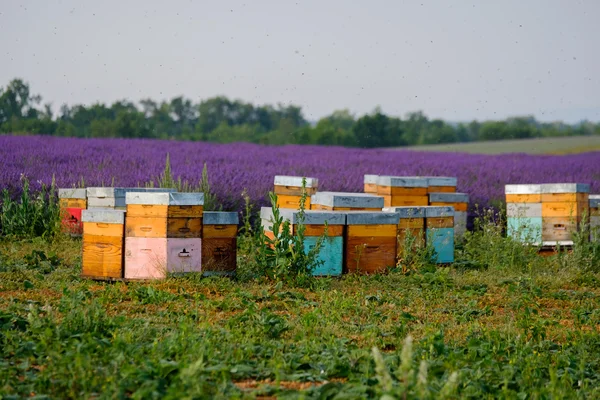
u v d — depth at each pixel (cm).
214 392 696
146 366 727
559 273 1605
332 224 1466
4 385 704
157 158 3039
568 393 751
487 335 966
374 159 3894
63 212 1891
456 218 2142
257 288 1294
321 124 9931
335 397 670
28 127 7200
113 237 1341
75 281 1328
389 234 1526
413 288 1357
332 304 1164
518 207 1955
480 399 738
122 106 8625
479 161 4175
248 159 3319
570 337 1006
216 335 885
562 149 8188
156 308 1099
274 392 712
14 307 1025
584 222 1886
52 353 740
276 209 1397
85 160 2794
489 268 1644
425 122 10950
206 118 11100
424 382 571
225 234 1374
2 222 1931
